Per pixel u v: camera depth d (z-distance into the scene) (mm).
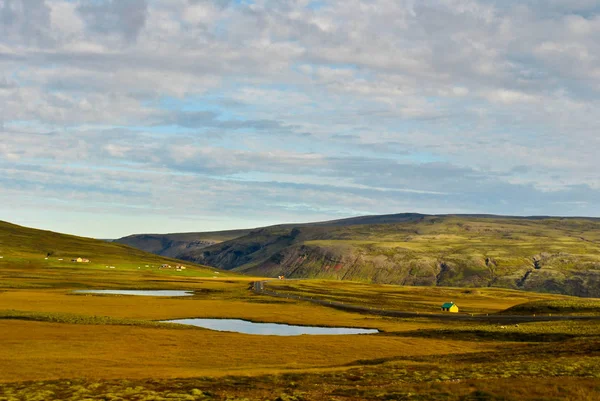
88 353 65188
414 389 43469
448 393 41375
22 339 73562
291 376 51281
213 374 52500
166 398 40469
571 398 38375
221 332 91812
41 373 52250
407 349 78500
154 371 54906
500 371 51500
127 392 42406
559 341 85500
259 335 88938
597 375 47594
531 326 107438
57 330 83125
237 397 41375
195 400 40406
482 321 131750
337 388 45156
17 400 39625
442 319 137375
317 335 90875
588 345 72625
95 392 42344
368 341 84312
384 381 48375
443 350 78688
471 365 57906
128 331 85625
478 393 40906
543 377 47094
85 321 96250
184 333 86688
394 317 141500
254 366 61469
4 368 54406
